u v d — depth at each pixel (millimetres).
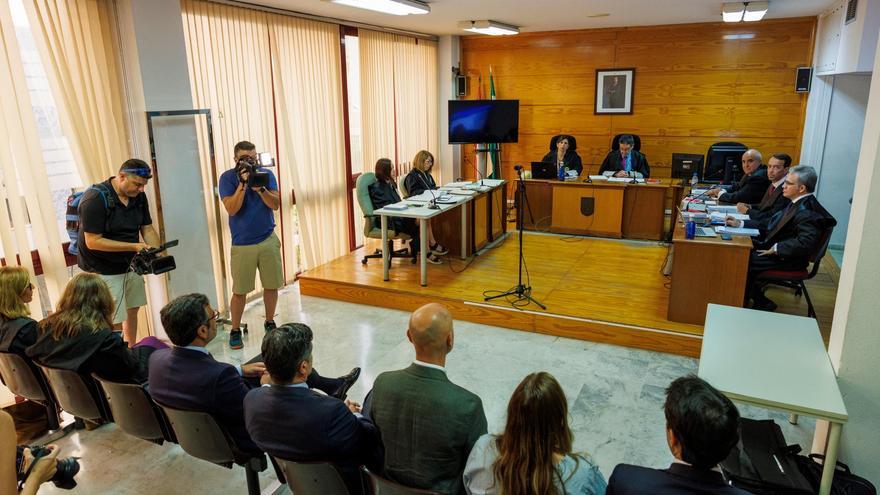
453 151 8719
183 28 4176
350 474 1895
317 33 5758
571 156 7227
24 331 2637
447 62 8352
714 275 3979
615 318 4234
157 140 3902
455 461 1783
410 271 5492
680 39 7332
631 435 3053
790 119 7090
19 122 3238
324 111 5938
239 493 2602
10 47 3174
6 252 3229
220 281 4723
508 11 5973
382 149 7062
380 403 1865
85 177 3596
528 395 1477
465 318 4672
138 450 2920
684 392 1394
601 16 6469
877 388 2252
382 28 6871
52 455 1673
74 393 2561
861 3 4477
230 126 4832
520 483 1472
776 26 6895
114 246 3268
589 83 7926
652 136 7766
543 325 4383
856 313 2232
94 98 3631
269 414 1848
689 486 1348
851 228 2326
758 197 5188
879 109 2139
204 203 4336
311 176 5801
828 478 2031
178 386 2158
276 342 1829
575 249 6184
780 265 4137
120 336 2580
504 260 5805
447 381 1835
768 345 2500
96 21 3615
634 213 6531
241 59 4891
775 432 2281
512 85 8383
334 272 5496
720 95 7328
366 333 4461
